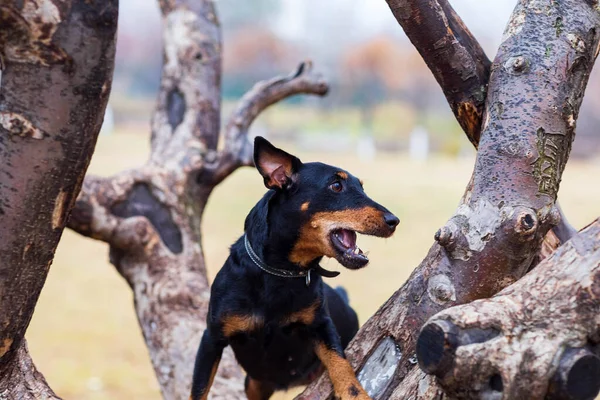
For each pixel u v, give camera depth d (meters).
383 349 3.74
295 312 4.19
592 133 39.91
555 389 2.77
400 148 37.19
